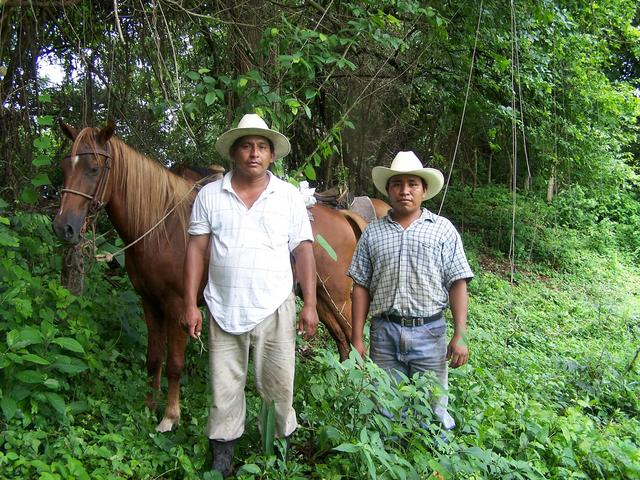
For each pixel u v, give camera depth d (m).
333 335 4.69
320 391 3.26
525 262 11.84
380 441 2.70
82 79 5.26
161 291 3.60
